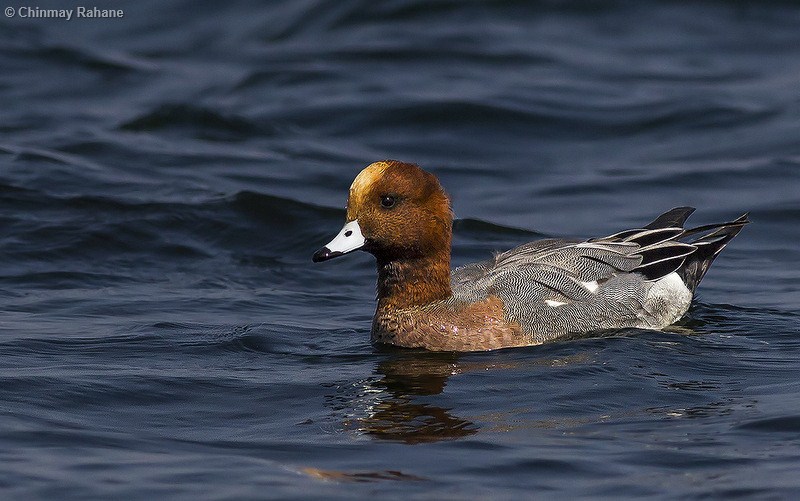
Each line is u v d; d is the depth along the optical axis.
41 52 25.66
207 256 16.34
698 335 12.84
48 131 21.53
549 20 27.67
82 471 8.76
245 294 14.62
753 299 14.35
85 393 10.54
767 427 9.62
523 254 13.45
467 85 23.94
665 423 9.80
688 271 14.19
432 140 21.70
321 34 27.58
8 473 8.66
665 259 13.70
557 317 12.73
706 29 27.23
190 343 12.30
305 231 17.16
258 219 17.38
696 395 10.53
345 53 25.88
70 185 18.48
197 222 17.17
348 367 11.59
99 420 9.92
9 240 16.19
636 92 23.72
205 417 10.06
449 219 12.56
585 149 21.38
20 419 9.80
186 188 18.73
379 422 9.91
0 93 23.64
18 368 11.20
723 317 13.59
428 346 12.30
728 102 23.00
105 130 21.78
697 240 14.54
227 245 16.75
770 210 18.08
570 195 19.14
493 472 8.78
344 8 28.08
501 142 21.64
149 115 22.14
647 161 20.73
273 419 10.02
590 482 8.61
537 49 26.06
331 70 24.86
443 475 8.74
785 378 11.02
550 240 13.93
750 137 21.45
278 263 16.17
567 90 23.70
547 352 12.10
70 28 27.88
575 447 9.27
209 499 8.30
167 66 25.91
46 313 13.45
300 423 9.90
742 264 16.03
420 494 8.41
